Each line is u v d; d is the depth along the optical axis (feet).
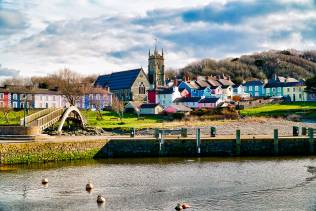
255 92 628.69
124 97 612.29
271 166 194.39
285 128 320.70
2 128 224.53
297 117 384.27
